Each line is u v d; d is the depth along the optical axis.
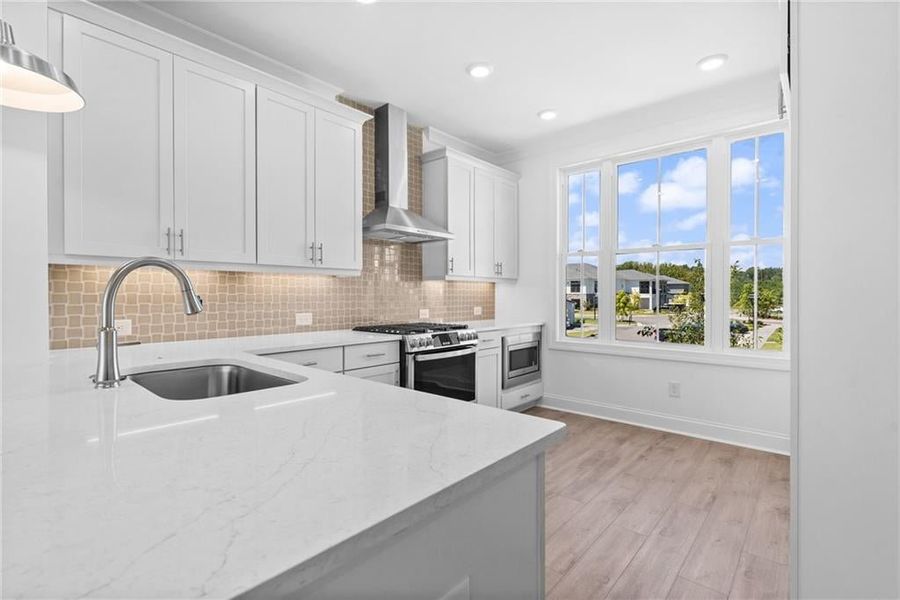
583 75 3.04
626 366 3.88
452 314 4.30
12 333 1.65
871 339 0.92
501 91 3.29
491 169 4.23
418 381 3.04
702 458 3.03
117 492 0.59
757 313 3.31
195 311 1.26
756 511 2.29
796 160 1.01
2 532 0.48
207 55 2.30
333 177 2.91
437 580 0.67
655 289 3.78
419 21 2.44
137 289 2.39
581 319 4.22
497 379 3.83
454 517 0.69
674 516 2.24
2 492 0.58
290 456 0.72
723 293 3.43
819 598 0.99
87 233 1.94
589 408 4.09
